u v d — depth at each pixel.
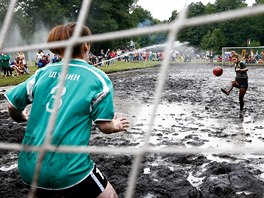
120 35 1.28
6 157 6.35
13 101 2.72
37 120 2.48
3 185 4.88
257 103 13.34
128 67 37.19
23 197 4.57
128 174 5.43
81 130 2.41
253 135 8.12
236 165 5.70
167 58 1.27
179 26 1.17
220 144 7.32
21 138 7.57
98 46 60.38
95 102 2.46
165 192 4.71
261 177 5.40
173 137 7.95
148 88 19.20
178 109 12.04
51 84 2.53
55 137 2.36
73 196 2.46
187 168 5.81
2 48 1.55
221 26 79.25
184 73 32.47
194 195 4.60
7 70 22.84
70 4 58.31
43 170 2.36
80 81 2.48
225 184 4.90
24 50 1.53
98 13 59.78
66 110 2.41
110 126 2.51
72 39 1.41
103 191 2.54
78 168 2.40
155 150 1.37
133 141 7.54
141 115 10.87
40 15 54.97
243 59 11.12
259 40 79.50
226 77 27.20
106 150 1.44
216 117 10.45
